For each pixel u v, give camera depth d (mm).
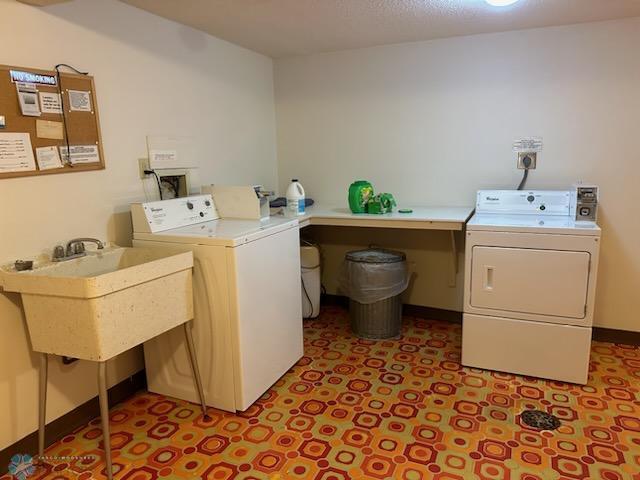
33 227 1925
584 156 2844
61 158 2010
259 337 2303
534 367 2488
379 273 2980
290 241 2562
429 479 1760
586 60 2742
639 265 2816
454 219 2670
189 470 1849
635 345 2883
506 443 1961
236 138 3207
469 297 2559
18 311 1885
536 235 2365
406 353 2861
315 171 3631
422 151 3254
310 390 2438
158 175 2541
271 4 2311
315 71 3475
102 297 1658
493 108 3010
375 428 2092
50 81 1944
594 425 2068
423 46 3115
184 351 2303
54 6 1955
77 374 2145
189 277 2100
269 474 1812
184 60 2686
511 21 2660
